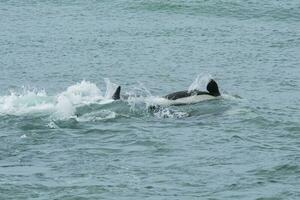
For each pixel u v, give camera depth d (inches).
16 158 2368.4
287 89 3725.4
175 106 3078.2
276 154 2395.4
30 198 1977.1
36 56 4687.5
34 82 3927.2
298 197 1980.8
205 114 2970.0
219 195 2003.0
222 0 6717.5
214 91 3272.6
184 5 6579.7
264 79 4008.4
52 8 6624.0
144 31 5639.8
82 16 6284.5
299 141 2568.9
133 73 4195.4
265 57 4682.6
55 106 2984.7
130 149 2476.6
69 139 2598.4
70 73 4188.0
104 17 6250.0
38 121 2805.1
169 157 2377.0
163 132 2691.9
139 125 2795.3
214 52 4845.0
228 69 4311.0
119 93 3161.9
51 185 2085.4
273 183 2103.8
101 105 3021.7
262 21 6131.9
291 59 4621.1
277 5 6594.5
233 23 6028.5
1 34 5452.8
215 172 2209.6
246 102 3233.3
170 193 2021.4
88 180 2130.9
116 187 2068.2
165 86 3841.0
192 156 2385.6
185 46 5064.0
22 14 6343.5
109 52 4845.0
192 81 3986.2
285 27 5866.1
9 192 2023.9
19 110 2945.4
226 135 2645.2
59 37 5364.2
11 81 3954.2
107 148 2485.2
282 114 3004.4
